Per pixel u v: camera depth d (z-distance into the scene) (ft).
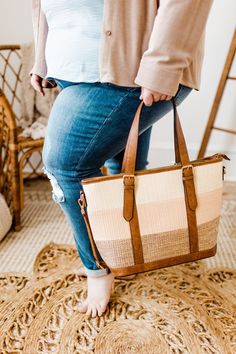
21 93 5.72
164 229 2.82
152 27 2.38
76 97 2.56
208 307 3.49
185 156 2.73
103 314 3.39
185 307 3.48
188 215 2.84
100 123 2.56
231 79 5.75
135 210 2.71
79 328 3.26
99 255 3.07
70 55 2.58
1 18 6.06
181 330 3.23
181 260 2.97
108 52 2.36
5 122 4.73
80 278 3.92
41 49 3.25
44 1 2.69
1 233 4.55
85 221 2.76
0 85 6.33
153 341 3.13
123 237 2.75
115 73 2.39
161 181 2.70
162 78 2.23
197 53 2.68
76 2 2.48
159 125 6.41
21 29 6.10
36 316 3.41
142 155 3.61
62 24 2.63
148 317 3.39
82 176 2.77
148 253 2.85
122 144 2.82
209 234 2.98
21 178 5.24
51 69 2.79
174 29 2.15
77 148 2.62
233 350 3.02
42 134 5.29
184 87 2.77
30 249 4.46
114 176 2.60
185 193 2.78
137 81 2.31
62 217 5.27
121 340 3.15
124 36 2.37
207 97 6.19
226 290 3.73
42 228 4.96
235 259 4.26
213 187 2.86
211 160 2.82
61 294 3.68
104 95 2.51
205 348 3.05
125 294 3.65
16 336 3.19
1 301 3.58
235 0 5.63
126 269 2.84
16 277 3.92
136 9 2.32
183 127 6.41
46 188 6.28
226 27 5.78
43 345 3.10
